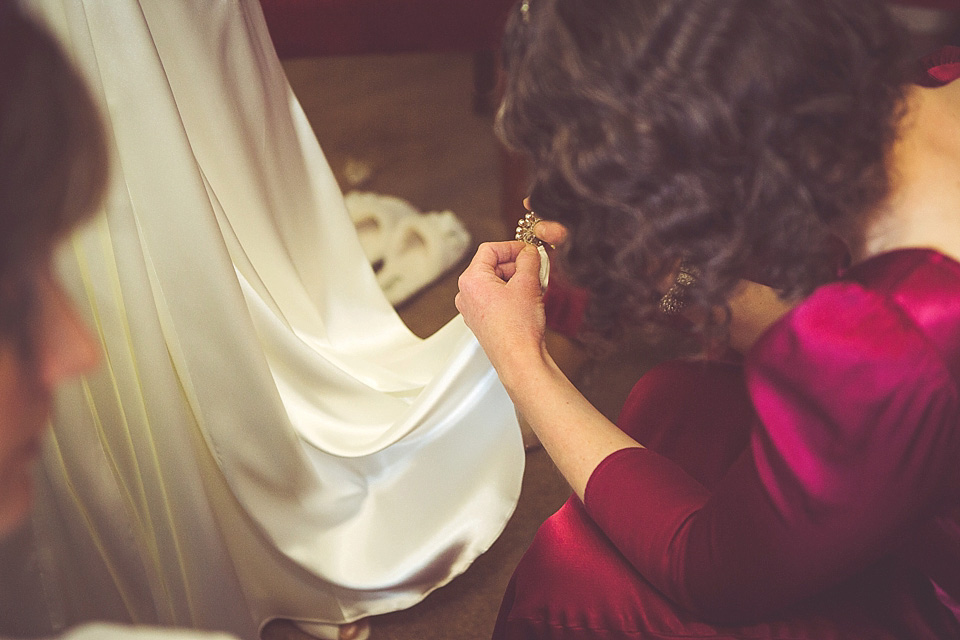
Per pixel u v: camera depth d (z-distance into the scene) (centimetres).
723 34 52
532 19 59
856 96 54
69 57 35
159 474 90
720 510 68
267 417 96
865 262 62
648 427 94
